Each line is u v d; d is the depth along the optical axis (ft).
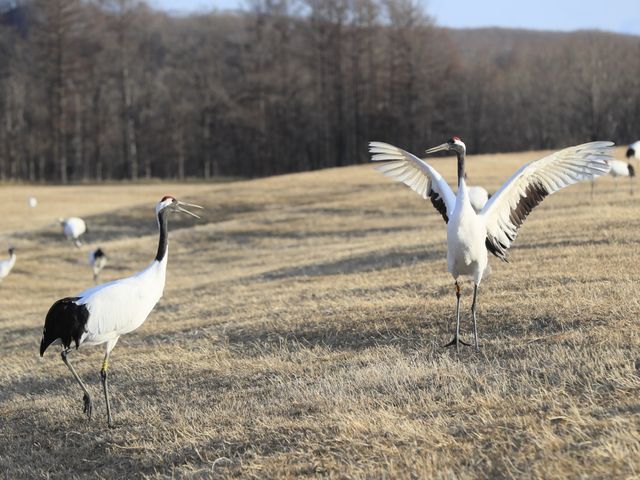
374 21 240.94
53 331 27.45
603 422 18.94
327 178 137.08
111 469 23.91
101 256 76.33
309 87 247.29
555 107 238.07
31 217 133.08
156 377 32.65
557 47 276.82
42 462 25.82
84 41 241.76
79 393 32.42
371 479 18.48
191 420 25.89
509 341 28.55
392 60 239.09
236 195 125.29
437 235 66.64
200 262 81.51
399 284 42.83
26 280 81.25
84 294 27.96
